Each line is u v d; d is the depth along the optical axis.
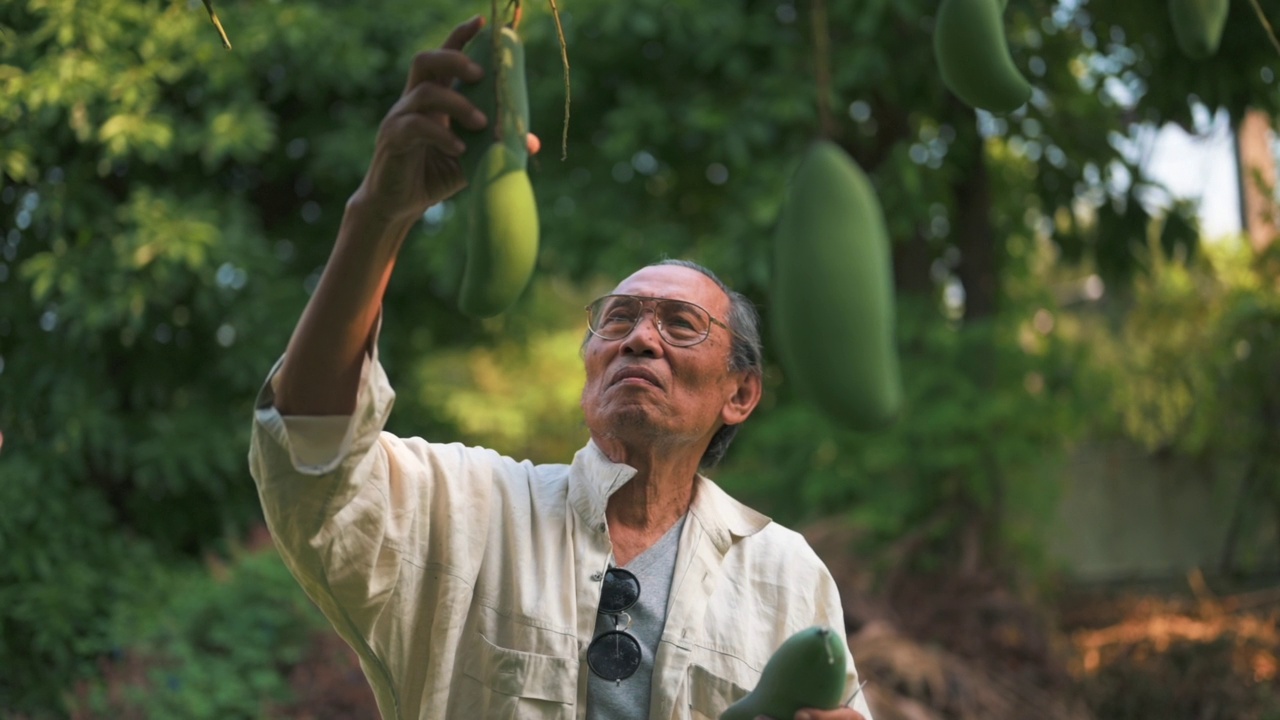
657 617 1.93
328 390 1.51
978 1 1.14
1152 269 7.67
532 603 1.87
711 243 6.66
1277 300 8.72
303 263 7.89
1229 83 6.10
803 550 2.10
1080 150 7.35
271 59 6.97
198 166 7.22
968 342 6.99
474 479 1.93
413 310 8.48
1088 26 6.71
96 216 6.20
